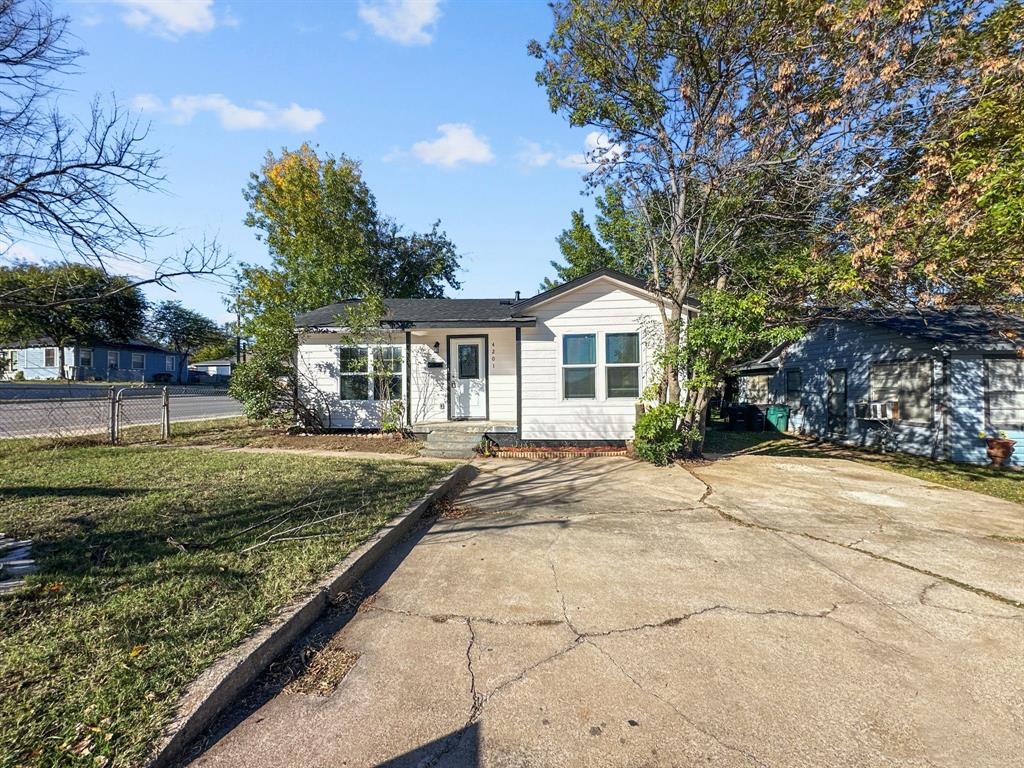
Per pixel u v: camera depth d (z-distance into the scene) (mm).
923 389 11008
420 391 11734
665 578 3807
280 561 3666
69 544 3898
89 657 2414
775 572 3934
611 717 2240
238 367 11203
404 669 2607
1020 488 7469
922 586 3686
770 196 9016
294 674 2557
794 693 2422
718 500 6297
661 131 9641
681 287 9617
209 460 7871
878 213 6992
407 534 4895
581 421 10344
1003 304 7578
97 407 13320
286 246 20750
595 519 5438
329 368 11664
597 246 22609
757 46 8234
